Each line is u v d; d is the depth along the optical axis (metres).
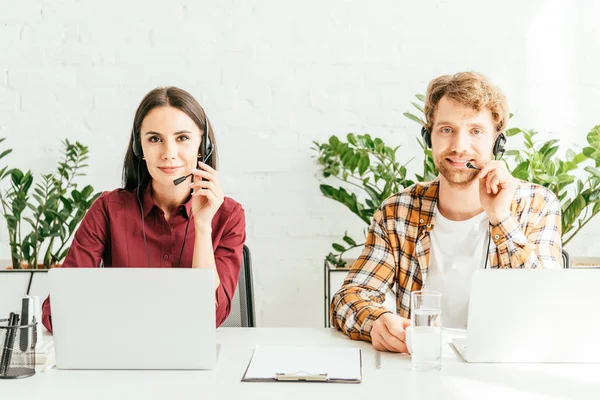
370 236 1.87
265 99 2.66
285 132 2.67
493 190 1.65
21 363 1.30
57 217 2.46
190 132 1.71
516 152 2.42
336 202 2.67
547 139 2.65
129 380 1.27
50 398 1.18
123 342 1.32
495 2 2.63
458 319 1.77
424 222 1.81
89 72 2.64
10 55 2.63
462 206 1.77
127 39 2.64
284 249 2.69
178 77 2.65
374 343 1.46
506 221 1.66
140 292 1.30
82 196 2.49
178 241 1.80
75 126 2.65
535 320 1.33
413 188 1.87
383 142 2.66
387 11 2.64
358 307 1.57
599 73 2.62
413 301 1.32
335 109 2.66
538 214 1.78
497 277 1.32
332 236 2.68
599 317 1.32
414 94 2.66
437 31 2.64
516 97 2.65
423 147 2.45
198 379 1.27
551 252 1.75
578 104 2.63
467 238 1.78
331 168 2.62
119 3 2.63
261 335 1.59
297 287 2.69
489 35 2.64
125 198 1.82
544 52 2.63
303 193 2.68
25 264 2.55
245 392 1.20
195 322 1.31
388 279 1.81
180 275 1.30
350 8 2.64
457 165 1.72
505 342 1.34
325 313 2.40
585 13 2.62
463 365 1.35
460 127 1.70
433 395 1.18
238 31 2.64
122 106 2.65
